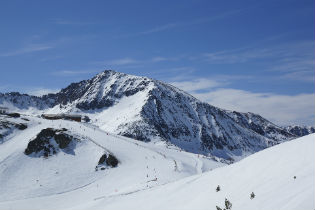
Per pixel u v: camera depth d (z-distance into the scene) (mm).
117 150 140375
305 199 22188
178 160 149250
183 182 47125
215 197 33344
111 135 170375
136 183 104562
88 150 129500
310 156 30969
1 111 151375
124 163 128250
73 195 100250
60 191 103000
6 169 110312
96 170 119562
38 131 137750
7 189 100625
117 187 103938
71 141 131375
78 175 114562
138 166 127375
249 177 34094
